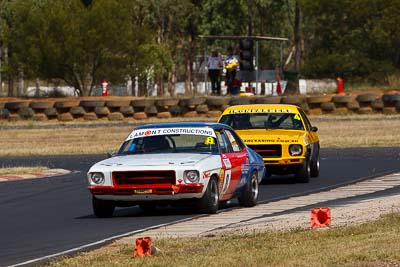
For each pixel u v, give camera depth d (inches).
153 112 5954.7
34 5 7470.5
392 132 4736.7
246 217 1926.7
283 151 2723.9
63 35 7116.1
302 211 1991.9
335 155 3740.2
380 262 1267.2
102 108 6023.6
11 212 2197.3
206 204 1980.8
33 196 2546.8
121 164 1985.7
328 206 2076.8
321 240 1480.1
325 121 5506.9
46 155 4138.8
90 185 1991.9
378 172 2999.5
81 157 3964.1
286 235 1556.3
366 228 1576.0
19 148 4424.2
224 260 1325.0
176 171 1940.2
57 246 1626.5
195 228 1768.0
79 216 2082.9
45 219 2044.8
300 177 2760.8
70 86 7593.5
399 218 1683.1
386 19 7765.8
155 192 1945.1
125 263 1349.7
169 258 1369.3
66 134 5132.9
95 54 7175.2
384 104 5831.7
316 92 7111.2
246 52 5310.0
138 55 7377.0
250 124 2866.6
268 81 7190.0
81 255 1473.9
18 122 6072.8
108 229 1836.9
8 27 7691.9
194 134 2126.0
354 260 1280.8
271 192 2532.0
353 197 2274.9
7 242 1707.7
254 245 1461.6
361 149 3996.1
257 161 2251.5
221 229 1723.7
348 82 7869.1
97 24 7106.3
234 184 2100.1
